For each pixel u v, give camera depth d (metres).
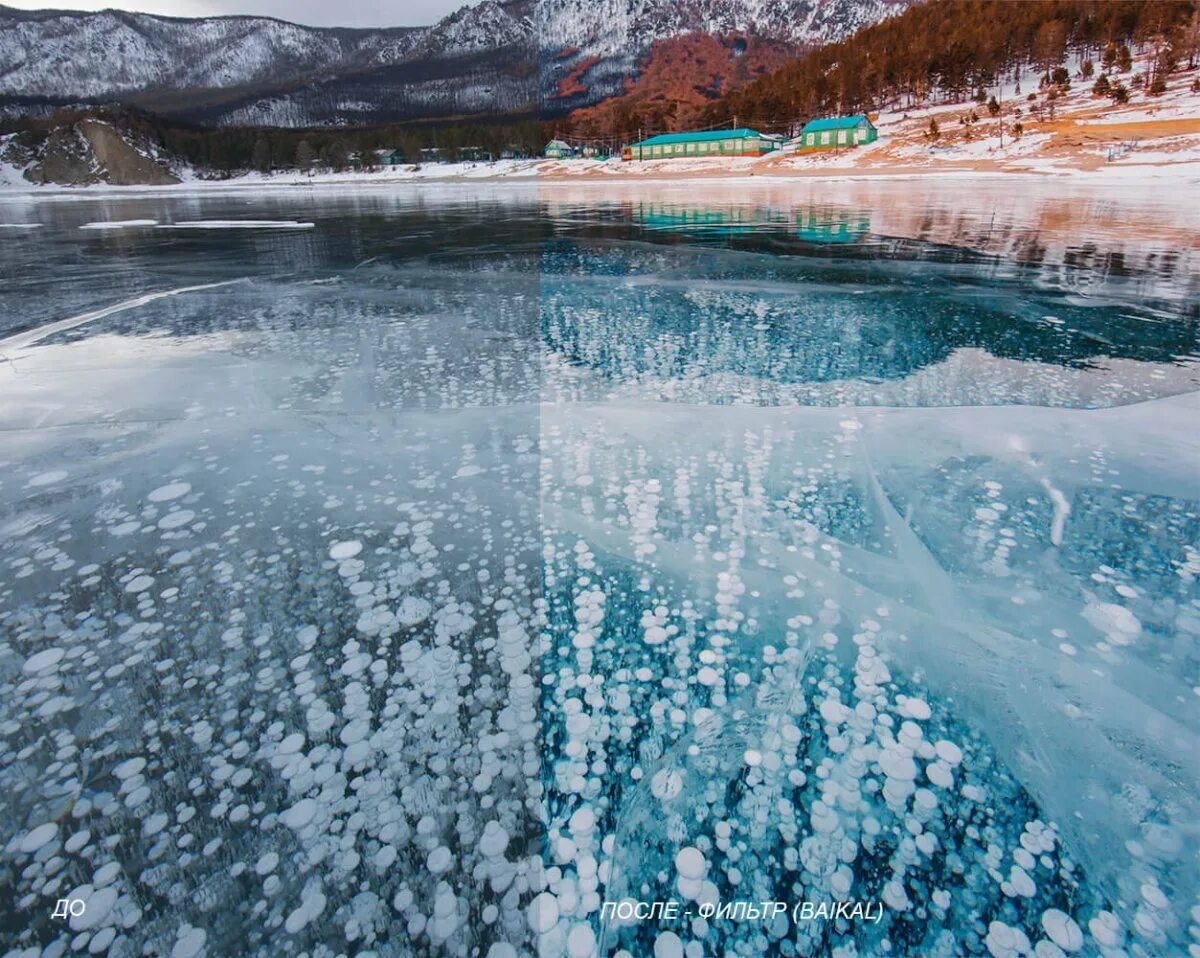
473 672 0.96
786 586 1.14
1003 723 0.87
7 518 1.40
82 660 1.01
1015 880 0.69
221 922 0.65
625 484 1.49
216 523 1.38
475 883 0.68
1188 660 0.98
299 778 0.79
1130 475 1.51
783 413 1.88
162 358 2.49
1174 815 0.76
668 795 0.77
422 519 1.37
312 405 2.00
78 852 0.72
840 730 0.86
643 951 0.62
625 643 1.01
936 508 1.38
